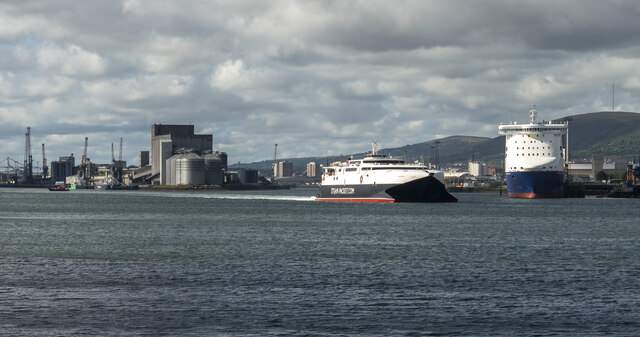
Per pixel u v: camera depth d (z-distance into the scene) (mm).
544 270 94250
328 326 63500
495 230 156625
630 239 136375
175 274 90188
